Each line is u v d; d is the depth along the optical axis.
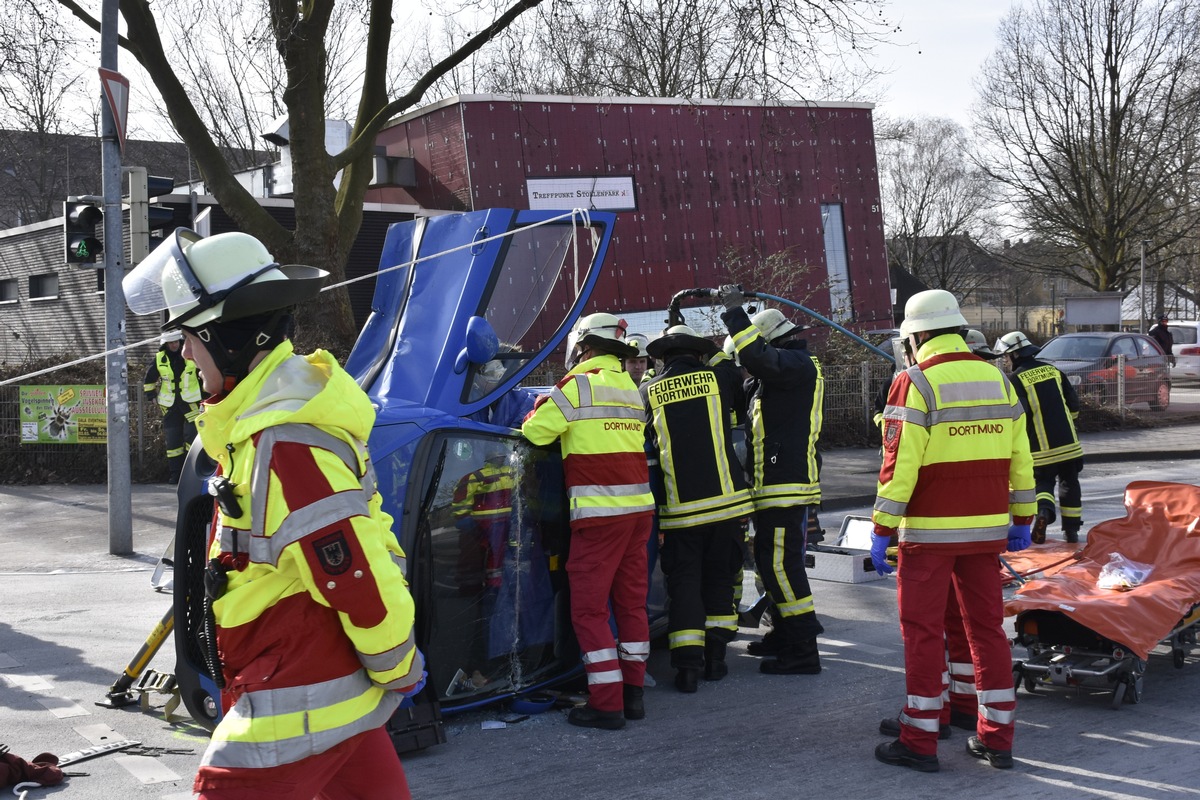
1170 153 36.00
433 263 5.30
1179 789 4.30
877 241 23.28
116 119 9.24
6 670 5.82
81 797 4.07
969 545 4.44
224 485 2.33
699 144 20.98
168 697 5.34
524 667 5.16
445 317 5.10
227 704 2.49
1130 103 35.94
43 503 12.12
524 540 5.12
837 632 6.83
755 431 5.98
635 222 20.27
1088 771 4.49
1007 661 4.55
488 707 5.21
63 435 13.68
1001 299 71.44
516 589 5.08
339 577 2.26
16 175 36.84
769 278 20.50
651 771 4.46
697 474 5.54
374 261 18.44
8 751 4.22
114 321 9.36
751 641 6.73
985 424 4.46
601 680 4.94
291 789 2.33
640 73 21.89
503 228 5.18
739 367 6.37
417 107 19.83
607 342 5.19
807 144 22.31
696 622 5.59
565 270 5.48
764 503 5.90
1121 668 5.29
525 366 5.27
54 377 14.34
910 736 4.50
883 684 5.75
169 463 12.88
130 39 13.33
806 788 4.30
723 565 5.75
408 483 4.54
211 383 2.41
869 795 4.23
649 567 5.89
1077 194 37.19
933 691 4.49
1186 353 31.42
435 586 4.68
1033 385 9.07
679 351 5.73
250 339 2.39
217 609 2.40
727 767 4.52
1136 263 37.72
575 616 5.02
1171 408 22.38
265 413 2.30
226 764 2.30
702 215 20.97
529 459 5.12
